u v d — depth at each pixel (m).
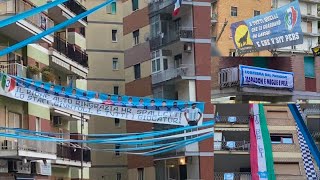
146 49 48.41
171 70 45.31
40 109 32.91
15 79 20.89
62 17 35.94
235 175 44.47
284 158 45.56
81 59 39.69
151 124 45.59
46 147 30.56
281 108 47.19
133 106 23.80
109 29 54.56
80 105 22.88
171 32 45.62
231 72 49.50
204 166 43.75
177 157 44.25
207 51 45.12
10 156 27.98
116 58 54.44
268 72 50.81
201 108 25.05
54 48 35.12
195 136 33.94
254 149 45.44
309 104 48.72
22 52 31.50
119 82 54.09
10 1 28.19
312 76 53.00
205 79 44.94
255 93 49.88
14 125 30.05
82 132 38.44
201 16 45.19
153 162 46.94
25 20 28.97
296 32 51.78
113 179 51.59
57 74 37.22
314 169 45.38
